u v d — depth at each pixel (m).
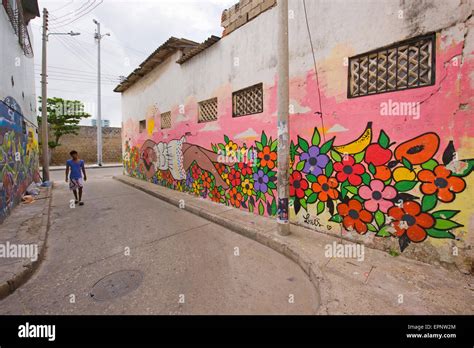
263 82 4.80
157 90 9.04
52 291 2.76
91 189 9.28
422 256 2.98
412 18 2.92
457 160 2.68
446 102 2.72
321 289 2.54
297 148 4.25
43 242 3.88
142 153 10.65
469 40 2.54
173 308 2.44
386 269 2.87
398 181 3.12
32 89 10.24
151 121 9.63
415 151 2.96
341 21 3.56
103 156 23.27
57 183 10.79
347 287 2.55
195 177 7.17
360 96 3.41
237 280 2.94
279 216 3.97
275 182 4.75
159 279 2.98
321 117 3.87
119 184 10.55
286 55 3.73
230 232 4.57
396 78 3.11
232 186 5.83
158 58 8.36
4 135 5.20
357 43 3.41
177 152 7.98
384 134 3.21
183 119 7.50
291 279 2.96
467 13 2.54
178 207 6.45
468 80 2.57
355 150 3.50
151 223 5.15
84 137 21.97
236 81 5.43
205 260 3.47
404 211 3.10
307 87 4.03
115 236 4.43
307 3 3.95
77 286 2.85
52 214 5.84
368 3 3.28
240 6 5.20
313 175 4.06
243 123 5.33
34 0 8.85
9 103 5.70
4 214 4.97
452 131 2.69
